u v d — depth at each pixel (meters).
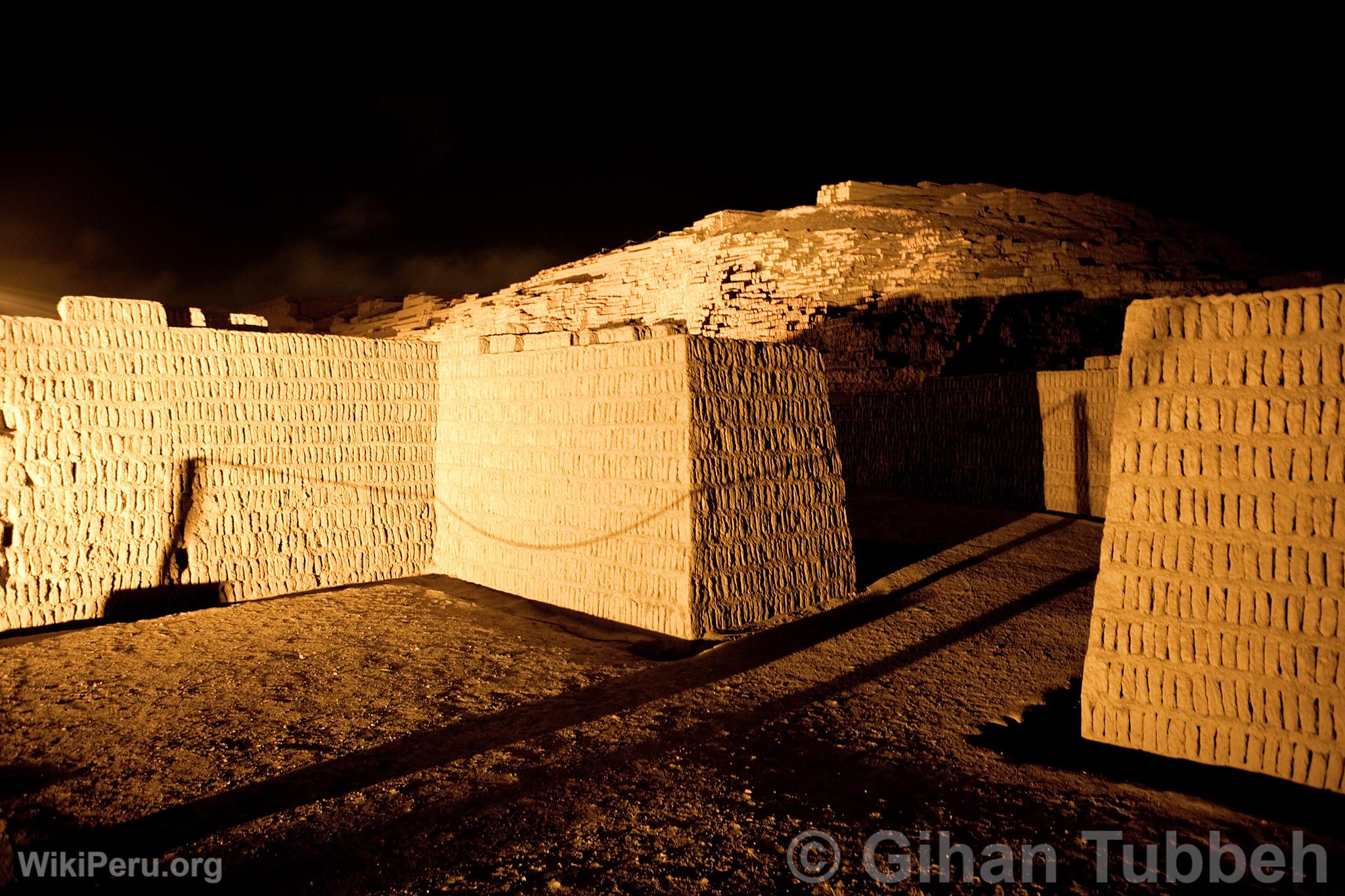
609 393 6.56
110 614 6.72
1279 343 3.47
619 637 6.07
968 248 21.22
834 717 4.34
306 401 7.73
